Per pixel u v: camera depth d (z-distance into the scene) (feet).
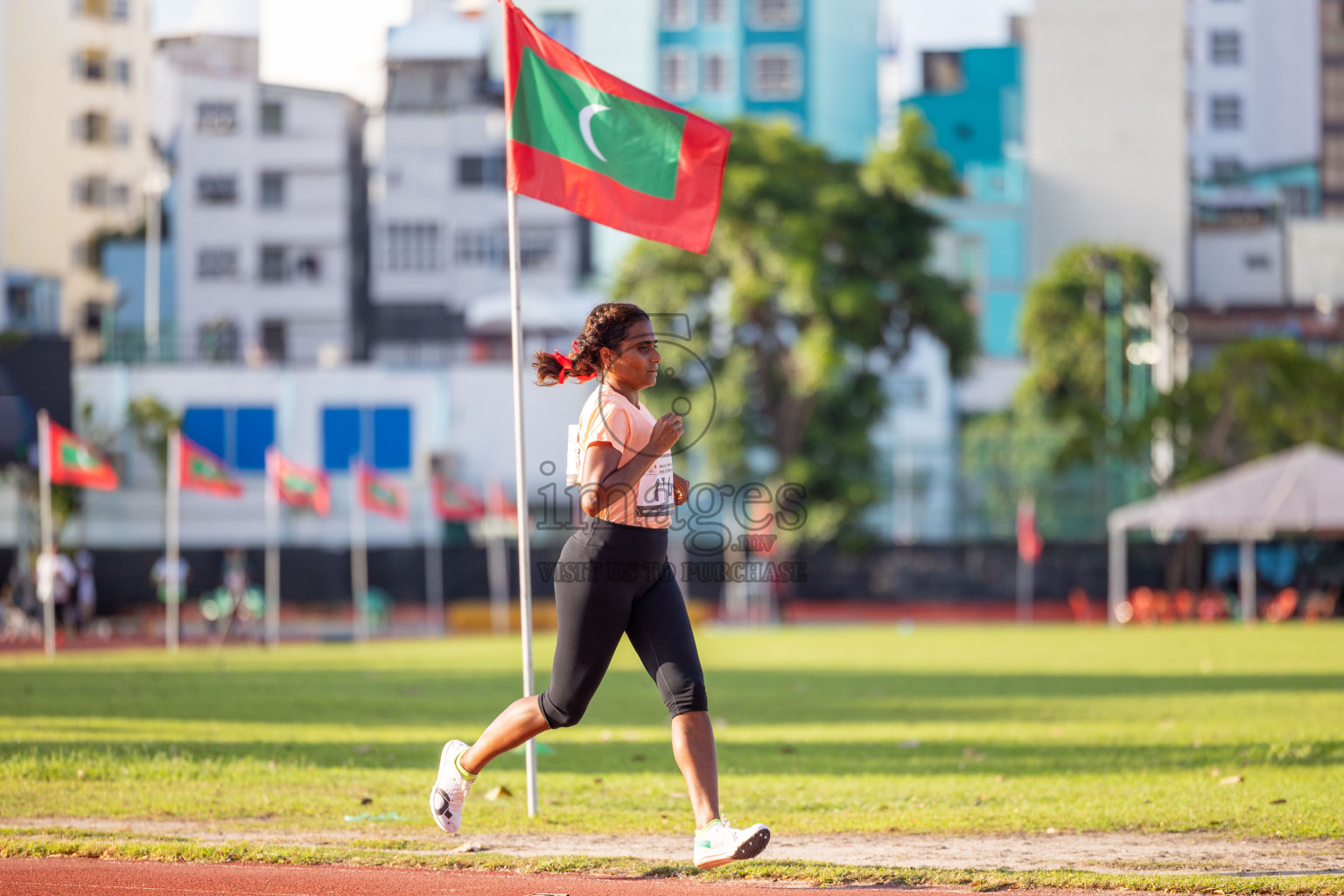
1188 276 510.99
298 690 116.88
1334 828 48.60
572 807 55.72
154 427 354.33
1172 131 513.45
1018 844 47.26
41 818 51.49
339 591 350.43
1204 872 41.86
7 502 339.77
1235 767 65.46
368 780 61.16
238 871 41.86
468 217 465.88
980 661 163.43
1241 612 308.40
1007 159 515.50
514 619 313.53
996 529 352.08
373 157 470.80
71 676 133.80
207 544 352.69
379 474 365.61
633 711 104.12
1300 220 521.65
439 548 352.08
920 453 357.20
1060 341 412.77
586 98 56.39
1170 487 332.80
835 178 322.55
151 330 430.20
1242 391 331.57
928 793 59.06
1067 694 112.88
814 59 518.78
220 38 479.82
